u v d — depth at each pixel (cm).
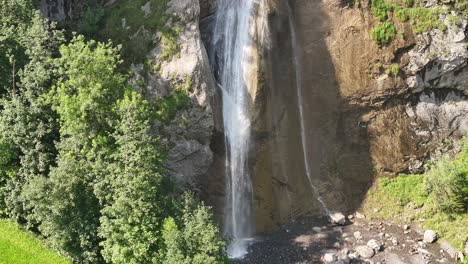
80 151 2831
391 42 3769
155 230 2759
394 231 3722
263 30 3516
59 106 2806
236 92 3547
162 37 3262
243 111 3519
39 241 3061
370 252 3488
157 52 3256
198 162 3322
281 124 3678
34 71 2903
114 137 2738
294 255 3450
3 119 2930
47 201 2797
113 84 2806
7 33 3012
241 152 3528
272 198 3656
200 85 3234
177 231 2688
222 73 3606
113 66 2786
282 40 3656
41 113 2938
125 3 3447
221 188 3478
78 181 2791
